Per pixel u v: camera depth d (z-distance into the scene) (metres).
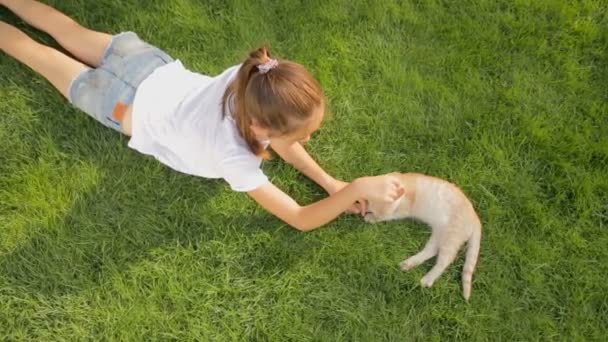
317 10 2.40
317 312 2.04
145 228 2.11
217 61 2.32
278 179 2.19
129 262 2.06
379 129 2.26
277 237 2.12
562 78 2.37
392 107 2.29
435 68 2.36
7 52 2.18
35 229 2.08
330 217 1.97
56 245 2.06
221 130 1.79
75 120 2.20
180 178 2.16
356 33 2.39
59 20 2.21
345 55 2.35
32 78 2.23
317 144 2.25
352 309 2.04
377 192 1.94
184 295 2.03
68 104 2.21
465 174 2.21
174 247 2.09
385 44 2.38
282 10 2.39
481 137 2.26
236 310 2.03
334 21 2.40
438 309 2.05
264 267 2.09
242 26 2.36
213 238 2.11
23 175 2.13
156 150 2.05
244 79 1.61
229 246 2.10
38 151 2.17
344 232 2.13
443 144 2.25
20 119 2.19
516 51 2.40
